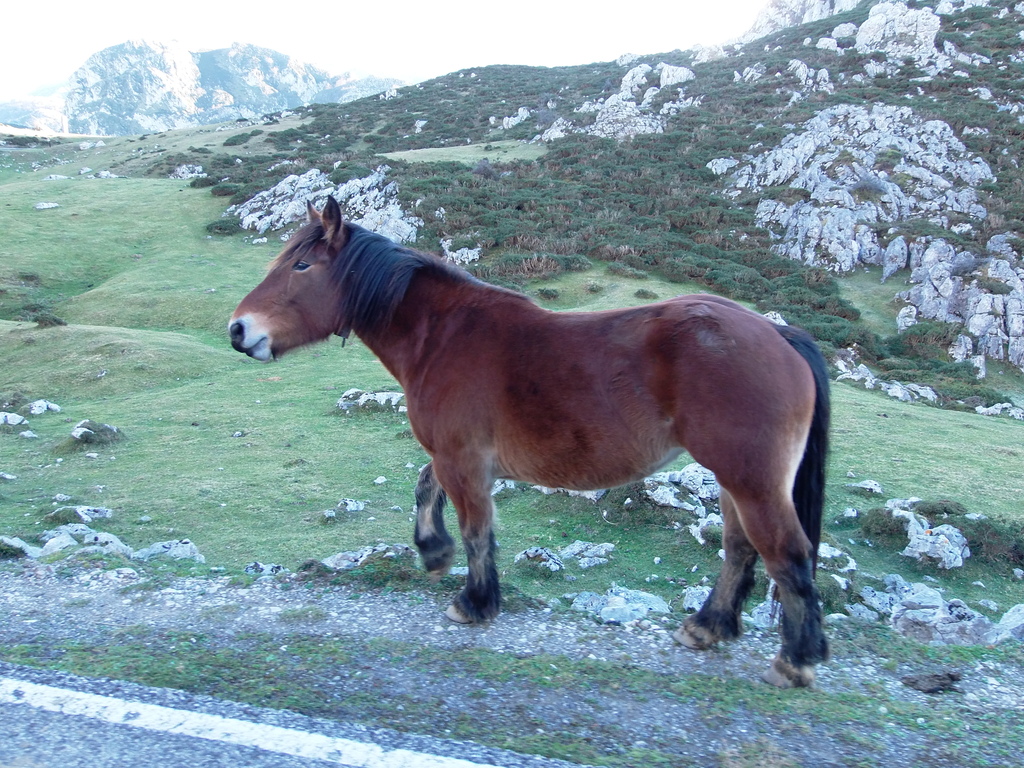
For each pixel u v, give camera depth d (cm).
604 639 408
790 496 331
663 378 331
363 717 319
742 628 425
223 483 1121
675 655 392
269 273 420
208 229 3609
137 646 388
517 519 1024
